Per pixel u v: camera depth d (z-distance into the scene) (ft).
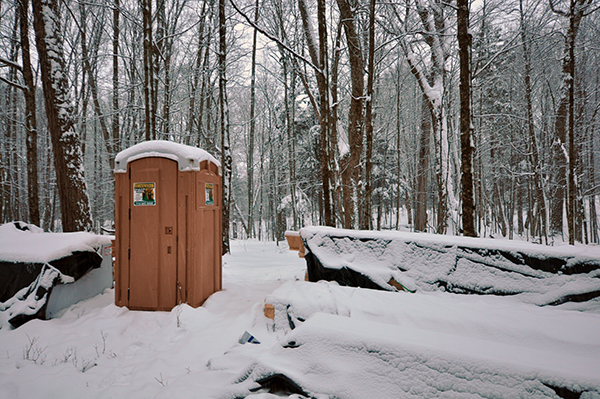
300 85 74.95
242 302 16.84
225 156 36.24
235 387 7.74
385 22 41.57
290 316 12.07
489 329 10.05
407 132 82.38
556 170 58.34
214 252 18.19
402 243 14.51
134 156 16.16
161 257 15.89
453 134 47.47
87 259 16.76
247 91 89.30
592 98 57.16
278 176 100.63
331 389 6.86
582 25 46.60
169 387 8.45
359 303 12.07
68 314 15.10
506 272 12.66
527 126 63.16
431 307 11.66
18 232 17.44
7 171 62.54
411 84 66.59
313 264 15.56
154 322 14.20
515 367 6.24
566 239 63.36
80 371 10.11
